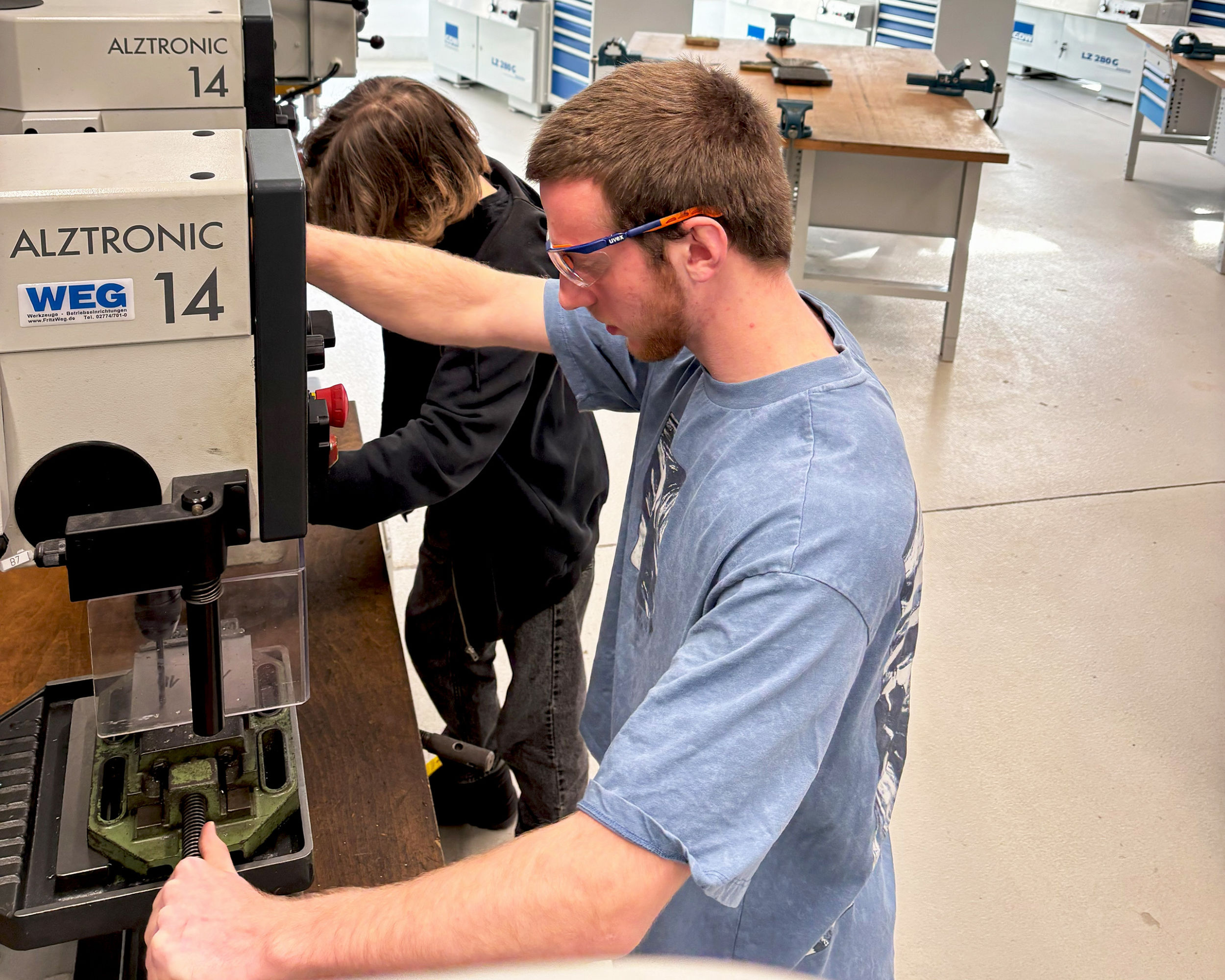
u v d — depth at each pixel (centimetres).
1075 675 291
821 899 116
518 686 192
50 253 73
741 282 99
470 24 846
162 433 82
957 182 438
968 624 308
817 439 98
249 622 113
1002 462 389
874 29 839
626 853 83
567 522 177
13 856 100
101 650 112
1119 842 244
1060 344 484
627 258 98
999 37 784
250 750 107
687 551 102
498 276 139
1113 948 220
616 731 128
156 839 101
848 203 448
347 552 170
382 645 152
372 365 438
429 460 148
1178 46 612
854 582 89
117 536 79
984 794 254
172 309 77
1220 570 337
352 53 198
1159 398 441
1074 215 646
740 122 96
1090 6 884
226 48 128
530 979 39
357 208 154
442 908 83
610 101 96
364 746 136
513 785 230
